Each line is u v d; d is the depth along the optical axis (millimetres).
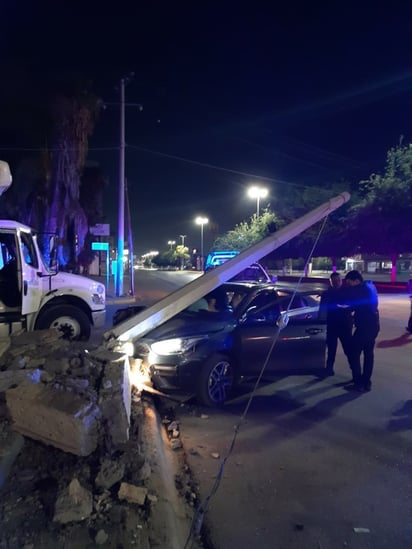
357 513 3604
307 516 3549
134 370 5777
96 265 51688
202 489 3934
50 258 8781
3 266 7699
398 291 28031
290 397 6555
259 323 6617
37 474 3443
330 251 35156
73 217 24156
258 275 17688
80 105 23406
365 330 6793
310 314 7227
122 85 21016
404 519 3535
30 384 3943
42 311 8602
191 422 5520
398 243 28812
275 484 4039
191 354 5863
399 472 4301
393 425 5492
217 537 3262
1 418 4105
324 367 7117
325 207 7273
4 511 3010
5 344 5551
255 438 5051
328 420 5641
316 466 4398
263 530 3357
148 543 2844
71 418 3568
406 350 10070
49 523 2920
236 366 6367
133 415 4992
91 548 2740
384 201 28719
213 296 7195
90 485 3344
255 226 43125
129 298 21062
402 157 28953
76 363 4730
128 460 3744
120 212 21375
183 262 103812
